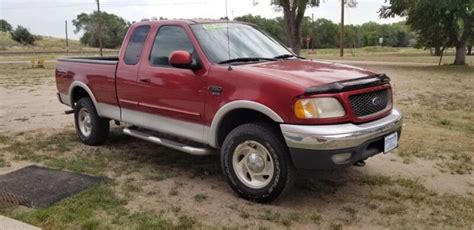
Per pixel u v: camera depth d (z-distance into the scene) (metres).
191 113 4.76
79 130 6.75
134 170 5.34
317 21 83.62
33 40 90.56
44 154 6.07
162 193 4.59
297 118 3.87
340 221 3.93
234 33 5.29
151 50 5.32
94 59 6.48
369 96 4.22
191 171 5.32
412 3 26.66
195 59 4.72
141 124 5.52
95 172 5.25
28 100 11.78
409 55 46.44
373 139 4.09
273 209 4.18
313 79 4.02
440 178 5.09
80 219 3.89
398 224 3.88
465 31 26.36
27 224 3.69
